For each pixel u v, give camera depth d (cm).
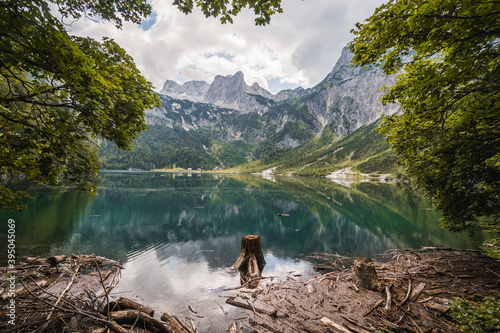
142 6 477
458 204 836
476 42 380
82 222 1720
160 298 704
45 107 426
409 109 675
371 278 734
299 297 690
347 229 1845
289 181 9469
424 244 1365
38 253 1053
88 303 592
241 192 4809
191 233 1638
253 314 604
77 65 358
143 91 544
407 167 951
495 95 445
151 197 3412
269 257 1180
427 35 391
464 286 722
